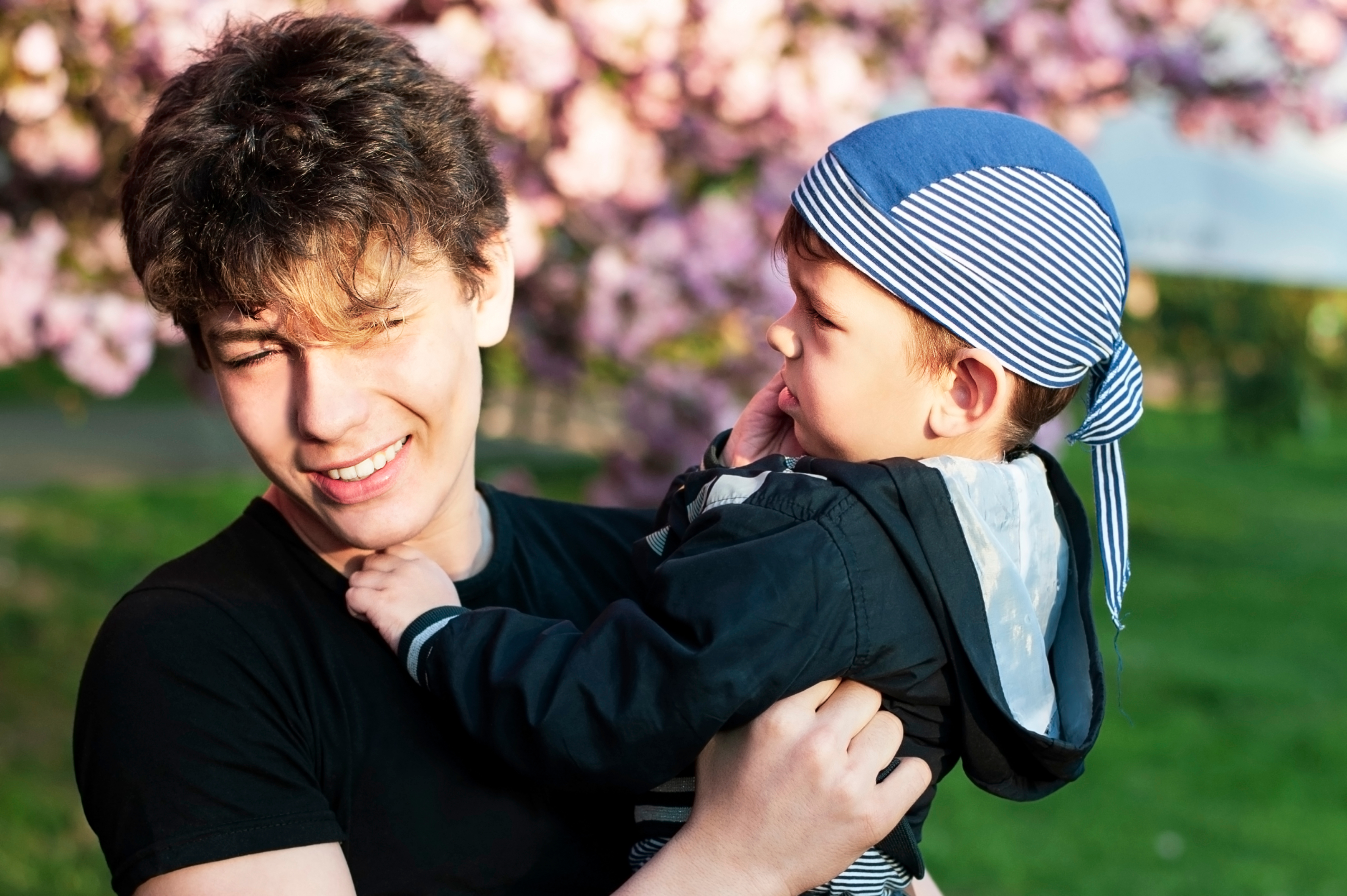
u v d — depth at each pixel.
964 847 5.16
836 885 1.43
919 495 1.39
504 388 4.48
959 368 1.50
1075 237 1.51
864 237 1.47
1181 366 14.76
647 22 3.44
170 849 1.23
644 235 3.84
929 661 1.39
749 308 3.94
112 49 3.30
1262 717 6.80
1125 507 1.57
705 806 1.34
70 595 7.64
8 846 4.49
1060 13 4.82
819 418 1.55
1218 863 5.06
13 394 14.61
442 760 1.39
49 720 5.76
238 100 1.33
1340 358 18.94
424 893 1.35
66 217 3.76
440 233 1.37
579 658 1.34
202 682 1.31
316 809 1.30
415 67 1.46
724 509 1.42
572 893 1.42
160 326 3.50
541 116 3.58
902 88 4.66
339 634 1.42
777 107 3.72
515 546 1.64
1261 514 12.63
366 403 1.35
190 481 10.86
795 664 1.31
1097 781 5.91
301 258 1.26
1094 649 1.53
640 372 4.04
